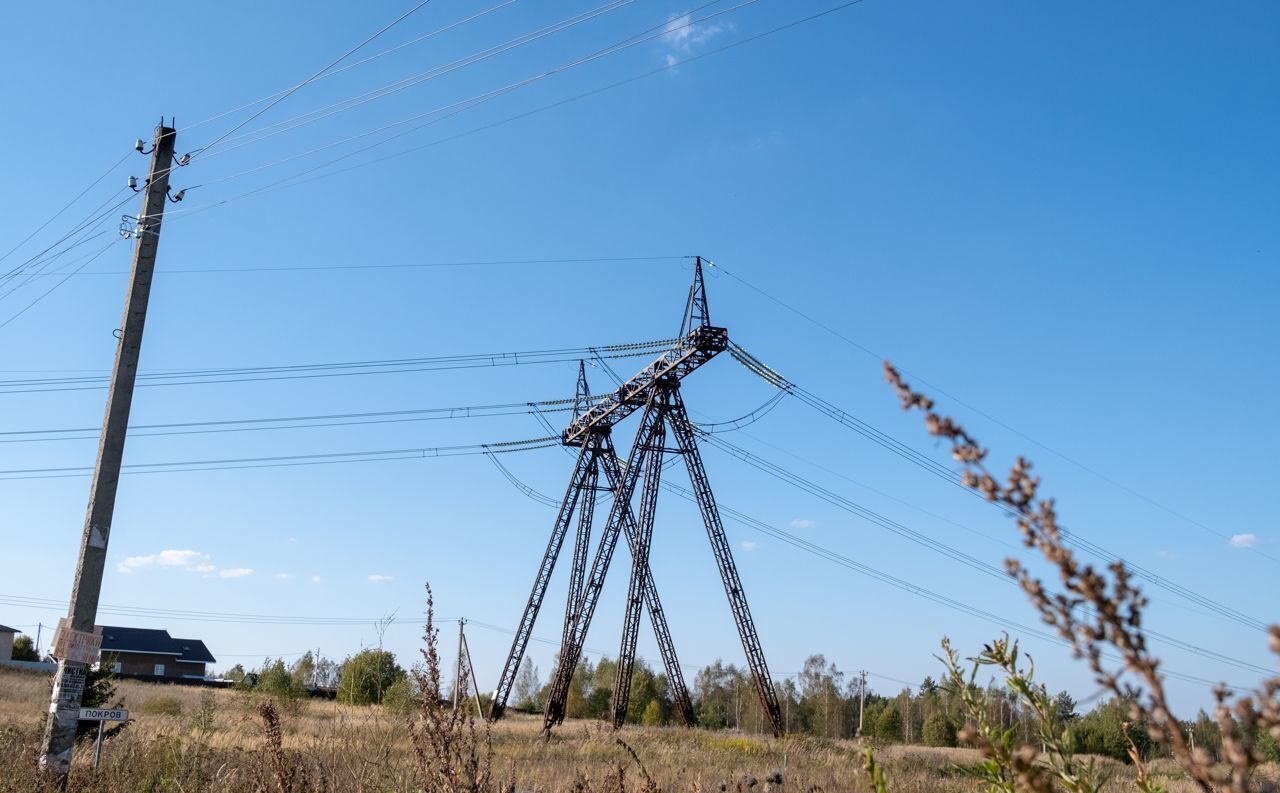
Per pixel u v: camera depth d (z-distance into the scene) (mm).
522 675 96812
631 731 43688
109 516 16047
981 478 2016
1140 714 1831
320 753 10680
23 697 44250
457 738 6422
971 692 2959
